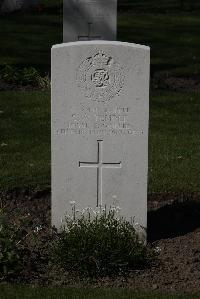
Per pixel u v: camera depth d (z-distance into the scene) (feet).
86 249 25.77
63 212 28.07
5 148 39.81
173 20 86.02
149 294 24.16
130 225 27.35
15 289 24.53
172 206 32.22
